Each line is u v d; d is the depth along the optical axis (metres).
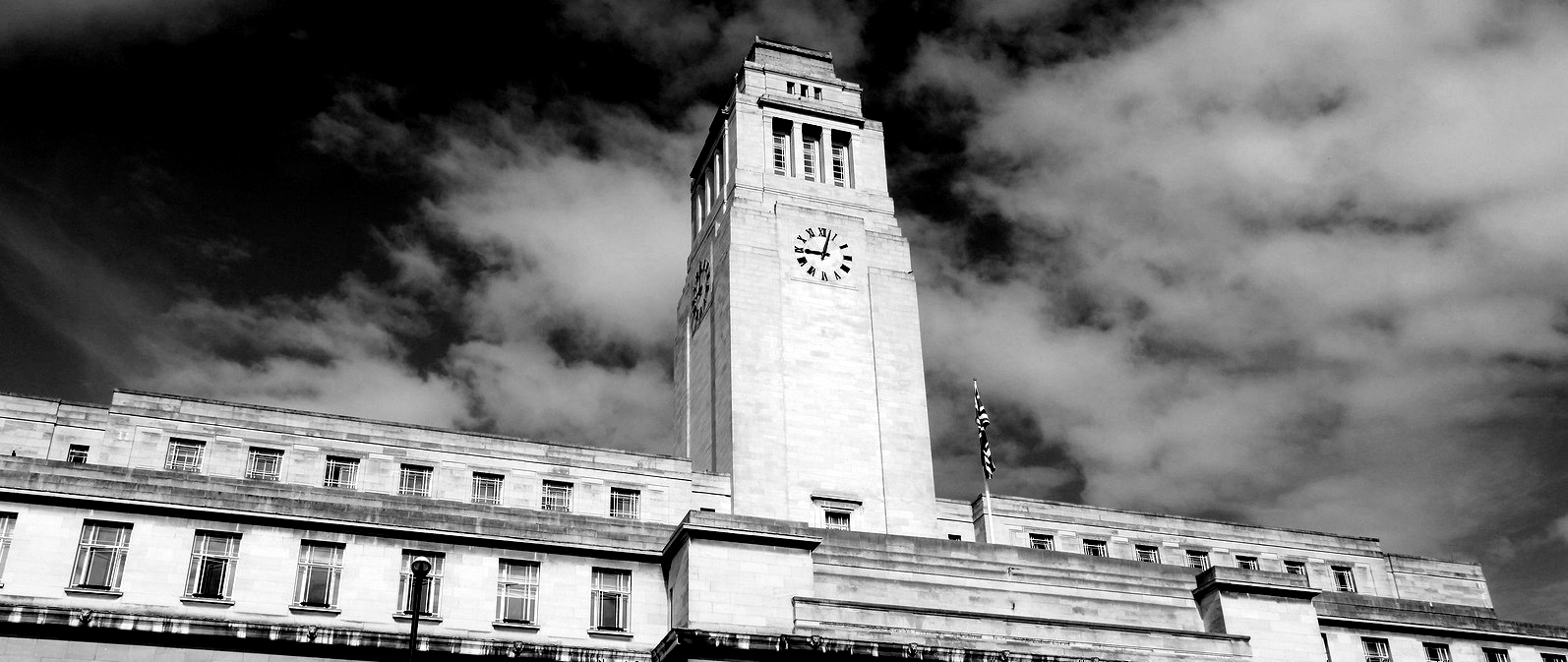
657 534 59.38
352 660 52.22
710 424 83.06
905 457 81.38
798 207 88.38
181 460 65.44
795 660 53.41
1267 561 85.19
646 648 55.91
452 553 56.16
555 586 56.66
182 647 50.66
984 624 57.62
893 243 89.44
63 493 52.34
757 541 56.62
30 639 49.22
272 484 56.94
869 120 95.12
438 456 69.69
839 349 83.62
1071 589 64.25
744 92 93.75
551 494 71.12
